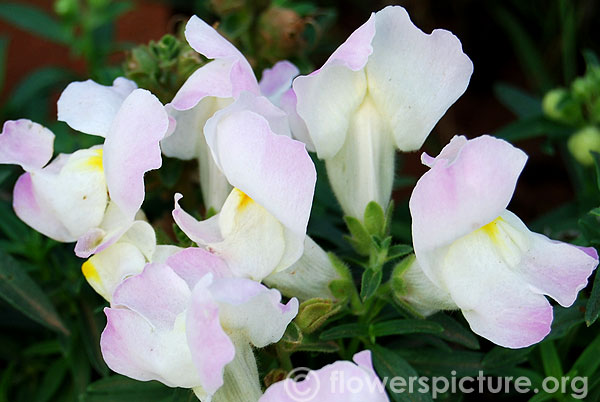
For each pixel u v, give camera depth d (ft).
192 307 0.79
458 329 0.94
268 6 1.19
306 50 1.27
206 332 0.78
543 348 0.97
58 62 1.61
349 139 0.90
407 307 0.89
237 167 0.83
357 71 0.88
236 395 0.83
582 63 1.63
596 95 1.16
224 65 0.89
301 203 0.82
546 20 1.63
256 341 0.84
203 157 0.95
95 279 0.89
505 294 0.83
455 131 1.58
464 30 1.74
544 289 0.83
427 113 0.89
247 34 1.19
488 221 0.83
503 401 1.06
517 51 1.66
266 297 0.81
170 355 0.81
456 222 0.82
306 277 0.89
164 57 1.04
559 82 1.62
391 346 0.99
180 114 0.91
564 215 1.18
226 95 0.88
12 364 1.08
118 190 0.86
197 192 1.11
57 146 1.20
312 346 0.91
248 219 0.85
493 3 1.70
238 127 0.82
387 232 0.92
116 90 0.93
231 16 1.19
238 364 0.83
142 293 0.83
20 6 1.40
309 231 1.03
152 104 0.85
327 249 1.06
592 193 1.17
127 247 0.88
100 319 1.04
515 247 0.84
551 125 1.21
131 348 0.82
